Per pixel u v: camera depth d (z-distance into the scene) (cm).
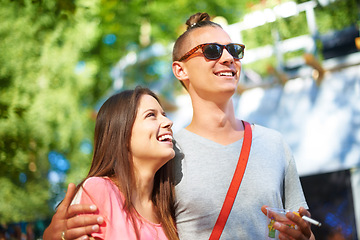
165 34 1090
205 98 265
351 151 595
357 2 687
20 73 970
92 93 1134
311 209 650
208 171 251
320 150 616
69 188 222
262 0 742
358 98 660
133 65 1126
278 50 735
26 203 1005
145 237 226
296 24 727
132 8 1093
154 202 252
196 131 270
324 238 638
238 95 766
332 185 641
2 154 655
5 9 943
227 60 257
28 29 976
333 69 719
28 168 991
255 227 238
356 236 614
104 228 220
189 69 268
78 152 1084
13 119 851
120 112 245
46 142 970
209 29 270
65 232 210
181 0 1072
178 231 250
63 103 1012
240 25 743
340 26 709
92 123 1070
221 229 238
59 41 1041
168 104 780
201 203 244
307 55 677
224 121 265
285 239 209
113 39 1140
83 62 1152
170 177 255
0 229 717
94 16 1030
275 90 743
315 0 705
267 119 698
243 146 255
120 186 235
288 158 265
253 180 245
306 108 688
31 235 734
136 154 241
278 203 245
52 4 605
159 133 244
